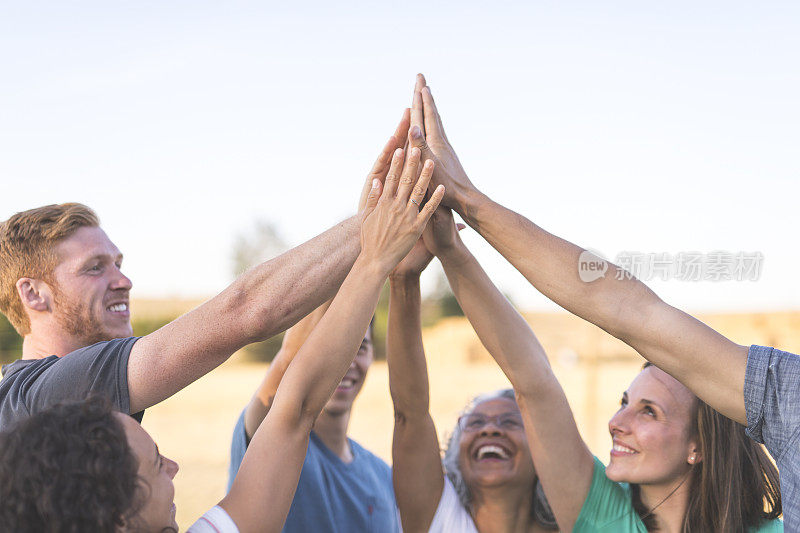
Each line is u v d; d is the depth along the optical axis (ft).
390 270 5.71
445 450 8.76
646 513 6.86
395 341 7.46
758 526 6.75
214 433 54.80
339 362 5.34
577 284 5.89
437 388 78.59
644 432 6.68
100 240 6.80
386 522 9.34
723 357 5.25
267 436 5.18
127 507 4.09
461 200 6.63
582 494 6.98
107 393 5.02
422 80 7.20
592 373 89.86
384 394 74.69
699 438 6.64
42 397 5.57
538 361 7.02
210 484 34.37
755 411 5.11
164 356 5.44
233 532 4.76
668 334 5.44
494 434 7.83
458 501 7.90
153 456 4.57
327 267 5.86
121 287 6.84
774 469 6.79
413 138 6.60
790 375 4.99
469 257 7.14
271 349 114.73
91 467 3.99
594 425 54.85
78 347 6.73
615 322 5.68
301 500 8.50
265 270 5.73
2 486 4.00
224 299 5.58
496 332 7.06
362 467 9.51
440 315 127.24
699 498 6.64
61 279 6.53
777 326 100.53
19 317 6.75
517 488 7.84
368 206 5.96
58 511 3.87
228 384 88.38
